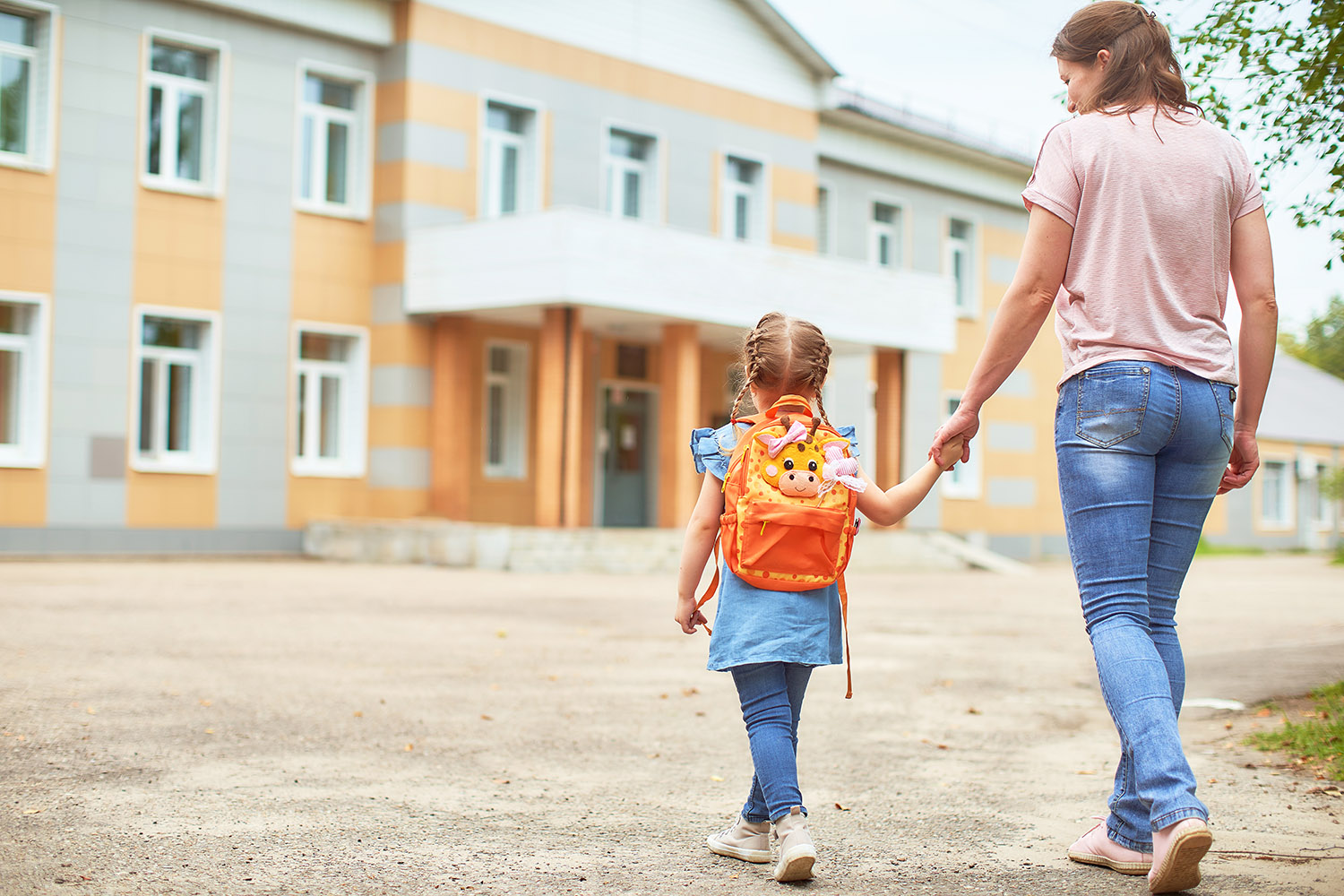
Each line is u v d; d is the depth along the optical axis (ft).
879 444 81.25
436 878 10.34
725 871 10.68
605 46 73.41
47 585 42.01
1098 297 9.90
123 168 58.85
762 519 10.25
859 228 92.53
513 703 20.83
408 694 21.47
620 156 75.56
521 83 69.67
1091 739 18.19
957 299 100.78
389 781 14.40
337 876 10.33
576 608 40.24
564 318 61.87
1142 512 9.77
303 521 64.28
